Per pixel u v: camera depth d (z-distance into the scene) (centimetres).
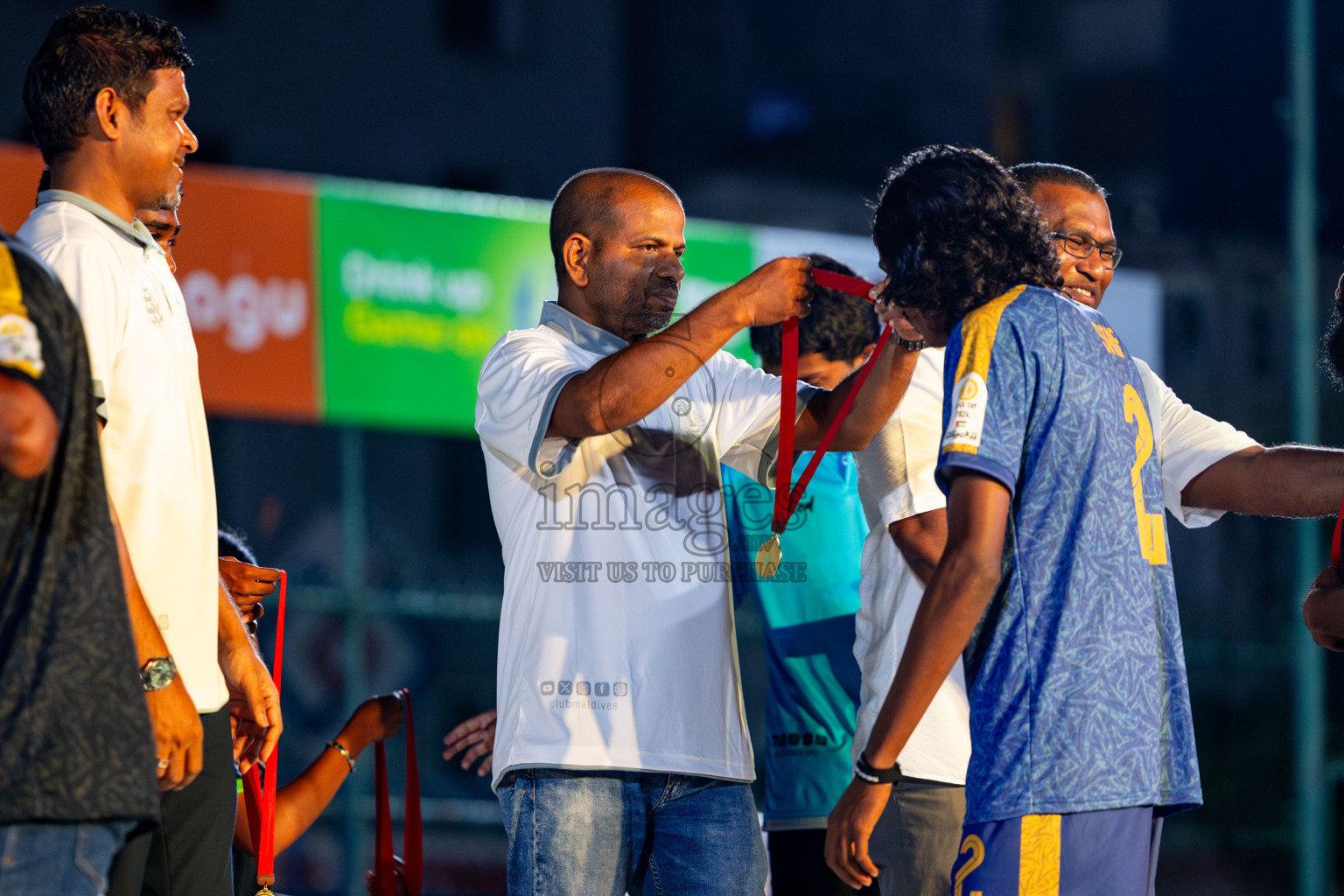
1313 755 3105
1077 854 873
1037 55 8956
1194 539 5328
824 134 8750
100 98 963
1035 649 872
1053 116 8862
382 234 2791
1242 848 4297
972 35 8994
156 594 949
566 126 8562
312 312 2703
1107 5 8694
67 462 791
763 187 8538
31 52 6906
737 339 1825
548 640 1051
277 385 2658
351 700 2759
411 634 5478
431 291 2831
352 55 7994
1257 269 7412
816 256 1412
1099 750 866
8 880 766
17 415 747
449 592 5819
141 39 977
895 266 951
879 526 1186
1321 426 4916
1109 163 8556
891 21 8919
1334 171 6241
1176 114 8219
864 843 907
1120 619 884
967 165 952
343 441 2814
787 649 1309
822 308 1372
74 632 777
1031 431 891
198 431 1001
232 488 4269
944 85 8944
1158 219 8038
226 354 2606
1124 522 901
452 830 4256
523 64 8469
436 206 2853
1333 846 3734
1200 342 5075
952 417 887
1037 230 954
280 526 5372
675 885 1069
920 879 1151
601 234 1126
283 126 7769
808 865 1298
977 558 858
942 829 1148
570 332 1129
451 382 2856
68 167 976
